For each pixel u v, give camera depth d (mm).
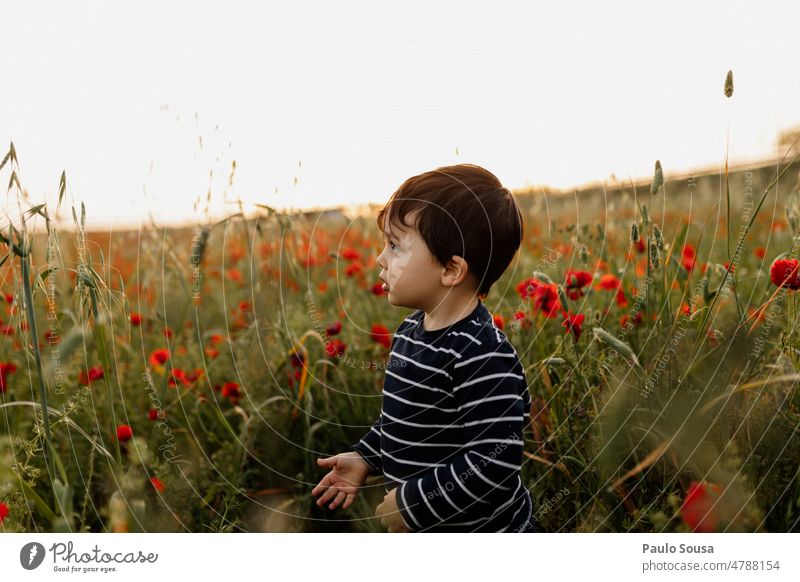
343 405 2352
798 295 1838
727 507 1654
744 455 1777
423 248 1437
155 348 2664
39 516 1882
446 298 1473
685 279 2020
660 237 1864
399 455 1500
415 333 1536
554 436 1907
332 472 1732
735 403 1823
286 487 2195
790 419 1754
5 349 2205
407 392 1484
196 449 2168
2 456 1638
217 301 3230
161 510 1896
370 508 2074
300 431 2283
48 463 1549
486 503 1475
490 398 1393
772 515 1745
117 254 2738
